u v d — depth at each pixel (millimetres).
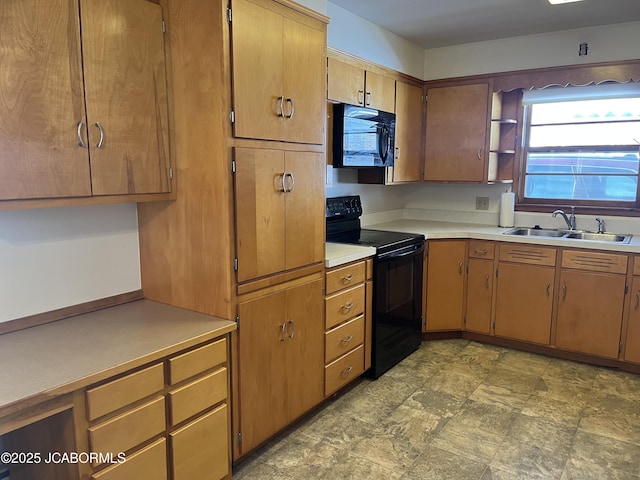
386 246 3084
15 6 1438
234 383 2031
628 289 3131
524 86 3773
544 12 3227
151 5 1848
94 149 1685
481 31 3686
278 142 2141
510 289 3578
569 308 3359
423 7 3152
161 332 1801
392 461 2230
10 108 1448
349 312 2797
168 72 1938
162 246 2121
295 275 2332
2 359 1529
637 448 2332
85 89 1639
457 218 4426
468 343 3783
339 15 3160
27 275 1810
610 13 3219
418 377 3146
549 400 2824
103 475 1488
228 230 1921
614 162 3705
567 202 3904
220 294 1972
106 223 2066
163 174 1960
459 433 2469
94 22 1649
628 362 3205
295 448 2340
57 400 1364
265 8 2002
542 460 2236
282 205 2199
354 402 2805
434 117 4121
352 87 3152
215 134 1878
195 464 1815
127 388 1535
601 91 3598
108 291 2104
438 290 3754
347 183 3768
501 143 4121
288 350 2328
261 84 2012
